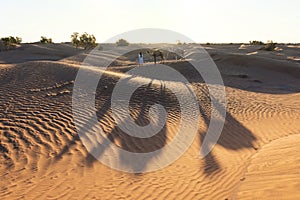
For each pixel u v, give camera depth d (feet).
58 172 26.07
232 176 26.78
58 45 231.50
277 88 79.87
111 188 24.06
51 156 28.66
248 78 91.45
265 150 33.78
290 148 32.30
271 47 193.98
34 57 151.43
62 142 31.30
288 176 23.41
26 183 24.34
